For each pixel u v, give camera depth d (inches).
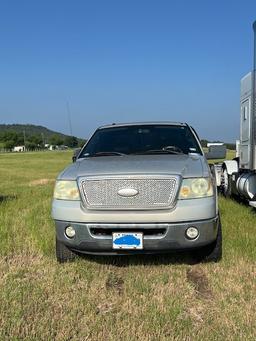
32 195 491.8
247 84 371.6
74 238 194.9
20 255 229.6
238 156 428.8
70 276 194.2
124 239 188.5
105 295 173.6
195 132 266.7
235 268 204.5
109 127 275.1
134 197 189.8
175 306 160.4
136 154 239.6
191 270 205.3
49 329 142.3
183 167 200.4
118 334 139.3
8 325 144.9
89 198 192.7
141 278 191.9
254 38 311.6
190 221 187.6
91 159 231.1
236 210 349.4
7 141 6501.0
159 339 136.5
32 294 172.9
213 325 146.6
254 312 157.2
